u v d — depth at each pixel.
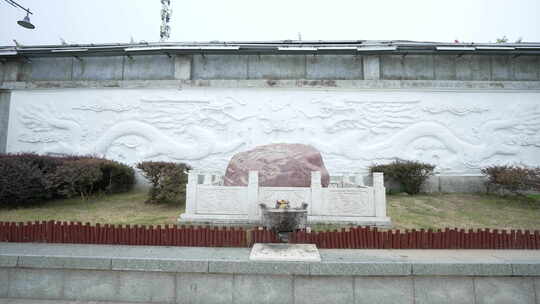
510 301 3.72
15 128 11.10
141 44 11.16
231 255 4.09
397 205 8.26
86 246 4.50
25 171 7.53
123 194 9.60
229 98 10.93
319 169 6.80
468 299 3.73
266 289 3.80
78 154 10.85
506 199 9.16
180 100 10.95
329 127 10.69
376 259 3.95
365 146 10.60
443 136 10.50
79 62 11.52
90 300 3.90
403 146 10.52
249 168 6.62
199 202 6.17
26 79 11.55
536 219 7.05
